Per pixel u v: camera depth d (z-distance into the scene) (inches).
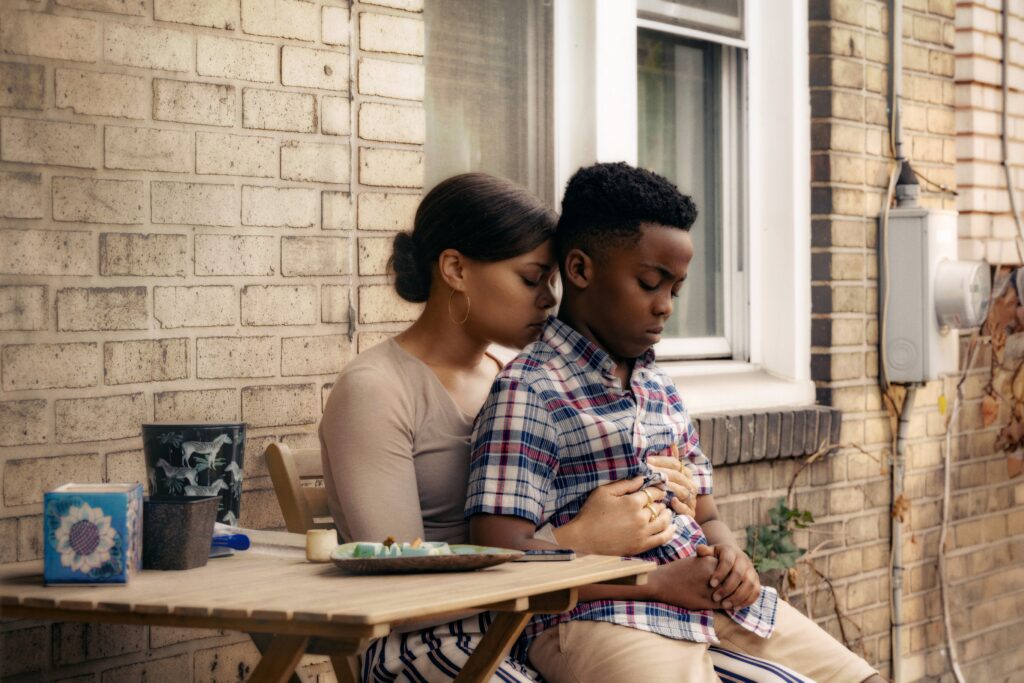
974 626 199.0
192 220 114.3
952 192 189.9
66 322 106.7
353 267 125.3
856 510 175.5
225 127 116.4
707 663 90.7
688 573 91.7
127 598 66.9
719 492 156.3
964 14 198.8
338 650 66.3
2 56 102.6
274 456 97.4
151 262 111.8
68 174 106.8
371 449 89.7
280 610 62.7
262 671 67.1
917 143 185.0
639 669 87.6
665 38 164.9
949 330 179.6
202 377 115.0
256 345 118.6
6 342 103.1
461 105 141.9
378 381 91.9
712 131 170.7
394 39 128.0
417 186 130.0
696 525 100.0
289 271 120.6
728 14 170.6
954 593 194.2
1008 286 205.8
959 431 195.0
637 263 93.7
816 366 172.6
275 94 119.6
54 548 71.2
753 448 156.9
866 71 175.8
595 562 80.0
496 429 90.7
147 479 110.5
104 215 109.0
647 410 98.5
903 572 183.2
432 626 91.0
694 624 92.1
